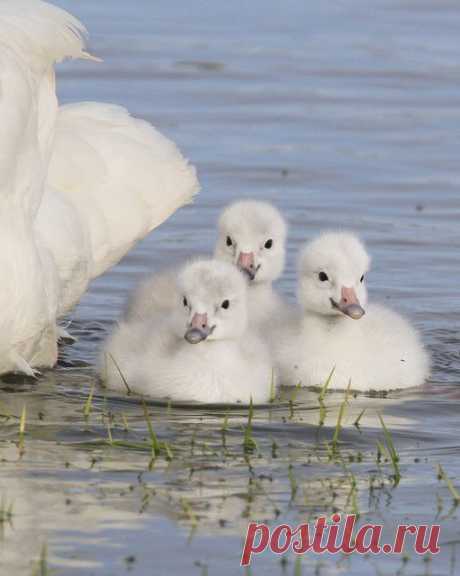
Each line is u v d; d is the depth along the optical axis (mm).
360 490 11977
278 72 30344
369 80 29953
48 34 14672
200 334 14703
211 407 14648
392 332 16234
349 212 21906
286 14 35719
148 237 20734
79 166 16188
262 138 25656
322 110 27656
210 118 26844
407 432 13695
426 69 30781
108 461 12484
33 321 14469
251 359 15453
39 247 14719
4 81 14031
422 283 19031
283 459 12703
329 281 15961
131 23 34281
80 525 11047
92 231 16125
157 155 16922
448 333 17422
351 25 34625
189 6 36250
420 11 36125
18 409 14156
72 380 15492
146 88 28750
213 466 12445
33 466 12289
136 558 10539
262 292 17781
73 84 28797
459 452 13055
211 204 22109
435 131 26391
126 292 18734
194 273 15141
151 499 11586
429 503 11727
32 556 10508
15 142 14000
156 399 14898
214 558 10602
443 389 15680
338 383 15734
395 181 23453
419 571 10664
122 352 15609
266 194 22625
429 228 21266
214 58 31312
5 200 14094
